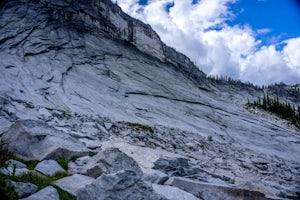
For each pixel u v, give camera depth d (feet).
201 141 120.88
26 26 178.40
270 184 62.75
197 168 50.93
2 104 72.69
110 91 164.14
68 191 26.99
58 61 165.17
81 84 153.48
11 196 22.88
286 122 355.36
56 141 39.63
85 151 40.83
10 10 185.26
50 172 32.09
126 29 276.62
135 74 216.13
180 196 30.30
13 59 142.61
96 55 203.41
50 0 213.25
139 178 24.70
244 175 70.33
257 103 454.40
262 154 140.56
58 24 202.08
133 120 129.59
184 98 225.76
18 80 123.03
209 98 281.74
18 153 37.52
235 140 168.25
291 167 118.21
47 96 120.47
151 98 187.42
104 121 97.25
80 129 72.18
